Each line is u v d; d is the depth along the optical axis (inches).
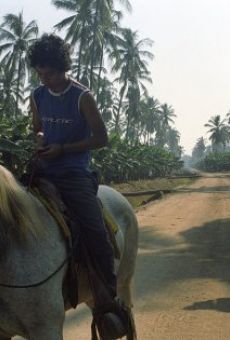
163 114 4106.8
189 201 875.4
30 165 126.8
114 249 137.9
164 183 1518.2
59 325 114.7
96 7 1462.8
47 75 124.9
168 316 242.2
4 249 107.9
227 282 309.0
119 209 157.5
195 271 338.6
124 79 2219.5
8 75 1743.4
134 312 247.9
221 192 1151.0
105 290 124.6
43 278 111.0
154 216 641.6
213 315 244.4
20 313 110.4
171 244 442.0
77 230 122.2
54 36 124.9
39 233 113.2
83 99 125.8
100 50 1573.6
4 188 111.0
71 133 128.3
